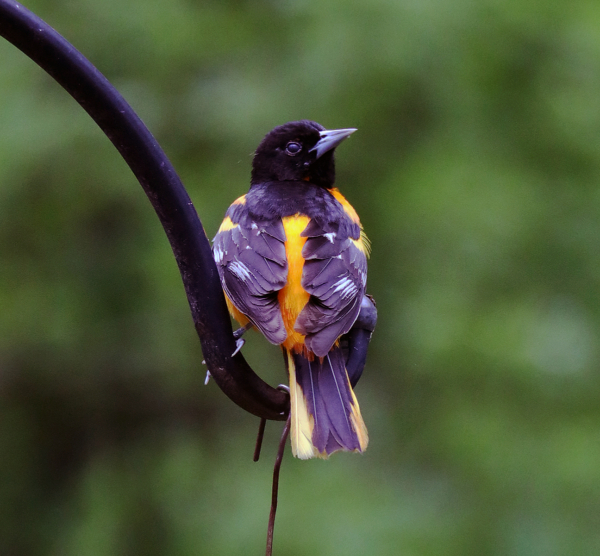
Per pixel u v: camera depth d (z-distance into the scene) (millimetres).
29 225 14102
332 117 13555
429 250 13586
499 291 13609
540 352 13133
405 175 13727
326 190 7723
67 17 14250
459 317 13258
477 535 12812
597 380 13352
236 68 14156
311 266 6566
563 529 12719
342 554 12367
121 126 5129
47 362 15117
